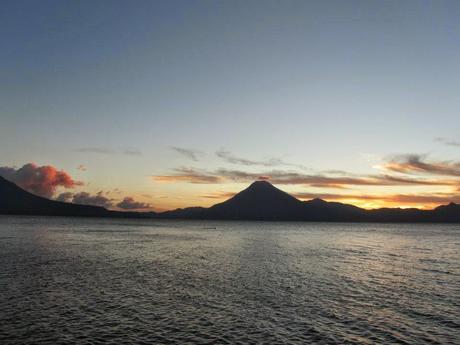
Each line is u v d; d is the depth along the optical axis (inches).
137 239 4916.3
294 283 1921.8
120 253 3134.8
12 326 1139.9
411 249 4097.0
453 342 1085.8
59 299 1471.5
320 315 1336.1
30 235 4894.2
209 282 1895.9
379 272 2342.5
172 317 1272.1
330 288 1812.3
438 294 1710.1
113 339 1059.3
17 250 3095.5
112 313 1300.4
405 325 1235.2
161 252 3319.4
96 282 1822.1
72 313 1290.6
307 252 3587.6
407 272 2361.0
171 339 1069.8
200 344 1036.5
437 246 4594.0
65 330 1119.6
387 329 1192.8
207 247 3959.2
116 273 2096.5
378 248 4183.1
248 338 1090.1
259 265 2573.8
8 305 1364.4
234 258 2974.9
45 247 3422.7
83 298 1497.3
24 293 1555.1
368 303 1523.1
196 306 1418.6
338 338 1103.6
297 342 1066.7
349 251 3757.4
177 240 4945.9
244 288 1768.0
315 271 2340.1
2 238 4266.7
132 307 1382.9
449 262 2913.4
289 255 3282.5
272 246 4249.5
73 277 1934.1
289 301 1530.5
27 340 1031.6
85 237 4972.9
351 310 1409.9
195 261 2726.4
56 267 2247.8
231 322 1232.2
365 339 1100.5
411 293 1724.9
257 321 1248.8
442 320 1295.5
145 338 1072.2
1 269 2119.8
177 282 1873.8
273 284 1882.4
